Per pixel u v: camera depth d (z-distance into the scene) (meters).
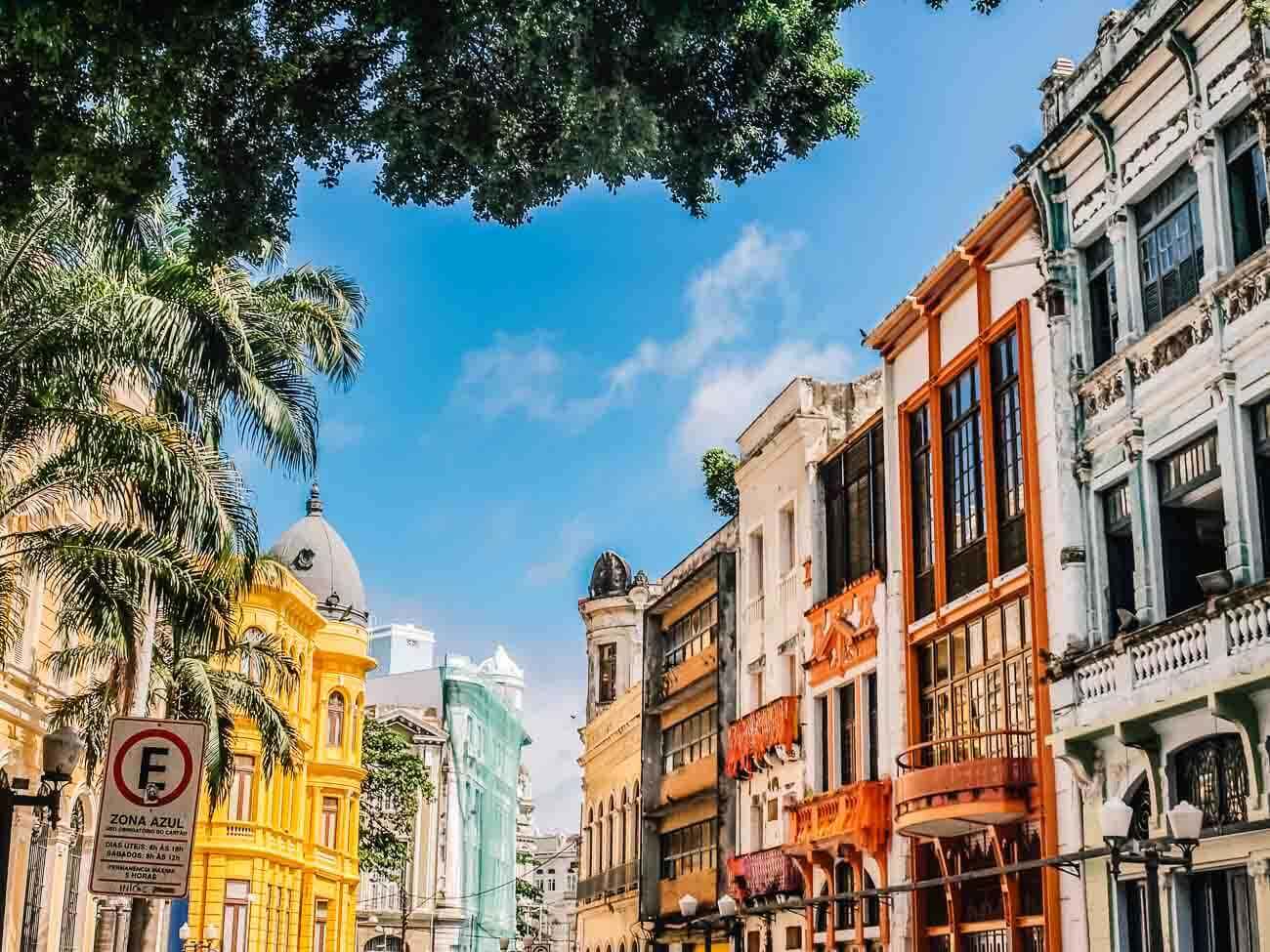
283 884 55.22
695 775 39.78
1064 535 21.88
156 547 22.17
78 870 31.62
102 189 14.08
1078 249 22.47
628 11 13.59
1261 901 16.78
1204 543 20.02
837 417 33.41
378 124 13.98
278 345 23.55
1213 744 18.28
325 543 73.31
